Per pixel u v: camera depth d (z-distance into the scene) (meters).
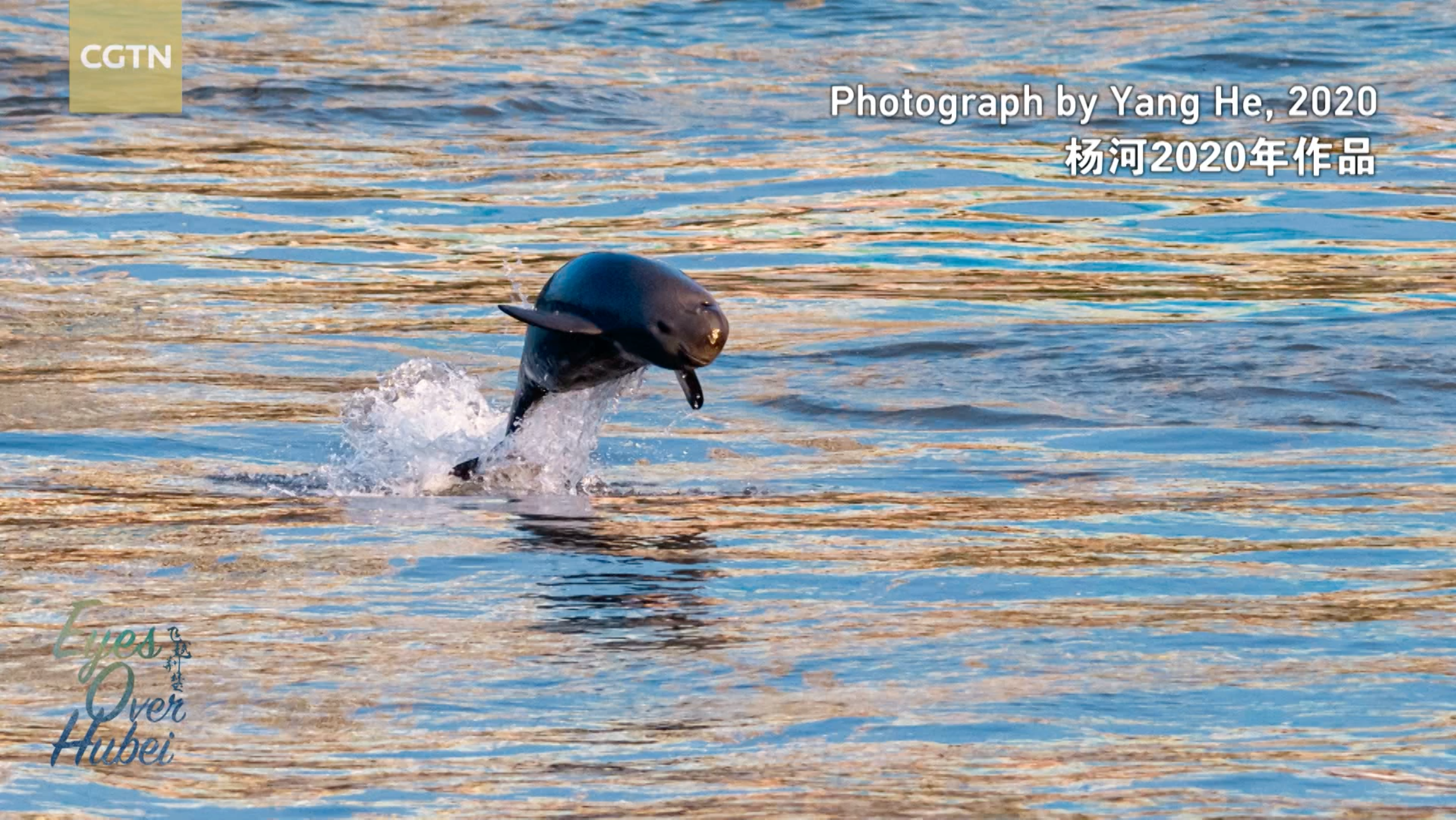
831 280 18.38
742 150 25.62
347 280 18.08
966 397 13.28
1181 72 31.31
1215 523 9.61
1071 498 10.27
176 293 17.17
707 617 7.71
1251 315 16.33
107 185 22.41
